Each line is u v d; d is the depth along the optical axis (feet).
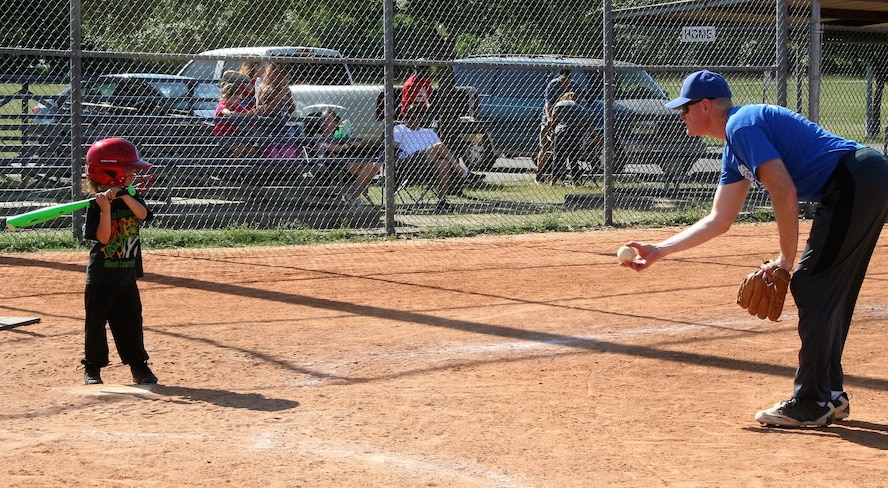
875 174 18.26
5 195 46.78
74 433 18.28
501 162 66.74
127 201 21.47
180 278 36.09
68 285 34.35
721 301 32.71
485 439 18.31
